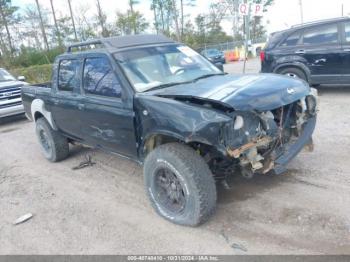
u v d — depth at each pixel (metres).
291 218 3.43
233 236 3.28
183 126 3.14
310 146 4.13
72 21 41.47
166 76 4.12
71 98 4.73
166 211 3.62
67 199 4.48
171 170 3.37
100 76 4.20
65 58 4.93
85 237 3.57
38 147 7.04
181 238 3.35
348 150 4.91
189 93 3.42
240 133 3.12
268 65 9.02
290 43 8.60
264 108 3.15
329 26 8.04
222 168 3.64
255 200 3.84
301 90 3.61
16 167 5.97
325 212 3.45
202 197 3.26
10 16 39.94
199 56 4.77
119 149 4.21
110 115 4.01
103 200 4.34
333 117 6.60
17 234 3.79
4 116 9.68
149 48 4.39
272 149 3.50
